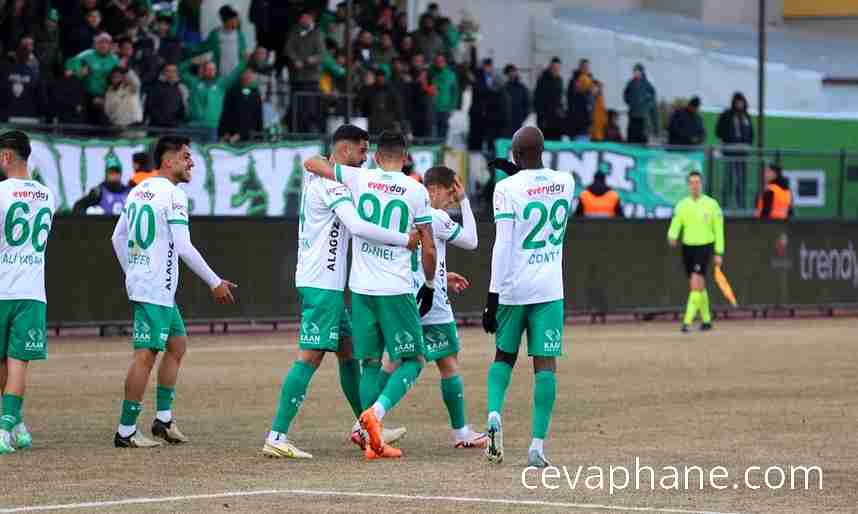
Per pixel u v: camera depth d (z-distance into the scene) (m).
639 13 138.62
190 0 89.50
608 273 77.81
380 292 32.91
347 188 32.91
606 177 87.50
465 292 73.06
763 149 91.75
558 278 31.44
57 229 64.44
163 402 34.91
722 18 141.00
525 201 31.17
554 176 31.44
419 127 87.75
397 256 32.97
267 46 89.62
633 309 78.62
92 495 27.81
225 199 75.50
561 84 94.56
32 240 34.03
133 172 73.69
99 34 79.75
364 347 33.28
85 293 65.06
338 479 29.70
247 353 58.12
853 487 29.06
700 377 49.81
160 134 75.94
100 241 65.38
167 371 34.91
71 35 80.50
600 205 82.06
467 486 28.88
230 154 75.56
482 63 100.44
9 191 33.81
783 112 112.94
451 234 34.56
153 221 34.22
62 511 26.05
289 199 77.56
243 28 95.38
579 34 120.81
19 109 74.56
